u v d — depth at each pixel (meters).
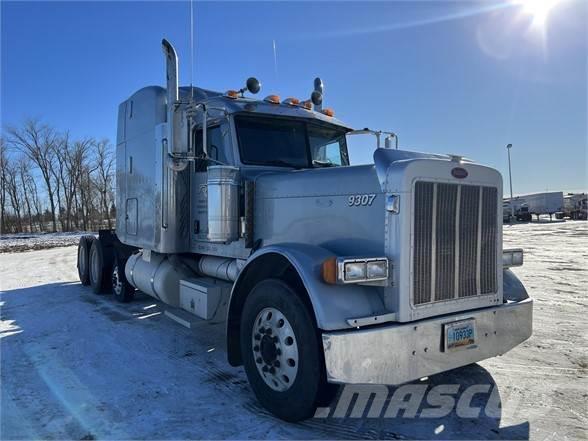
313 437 3.25
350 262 3.18
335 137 5.73
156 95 6.30
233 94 5.10
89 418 3.60
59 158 56.34
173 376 4.48
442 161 3.52
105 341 5.71
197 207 5.68
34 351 5.35
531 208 50.19
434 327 3.39
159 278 6.07
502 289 3.95
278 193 4.40
